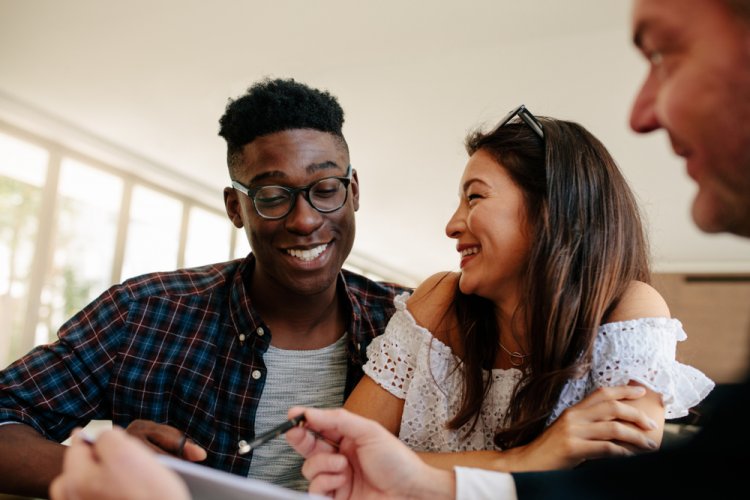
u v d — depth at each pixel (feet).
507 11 8.77
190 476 1.57
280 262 3.72
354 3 8.75
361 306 4.44
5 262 13.20
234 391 3.96
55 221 14.26
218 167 16.93
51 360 3.87
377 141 14.71
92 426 10.85
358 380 4.08
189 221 18.88
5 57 10.85
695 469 1.55
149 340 4.08
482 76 10.90
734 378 1.56
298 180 3.61
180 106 12.84
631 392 2.59
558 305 2.82
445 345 3.41
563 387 2.85
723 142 1.15
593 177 3.00
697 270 20.15
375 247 28.19
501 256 2.97
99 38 10.04
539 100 11.66
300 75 11.13
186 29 9.65
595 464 1.95
